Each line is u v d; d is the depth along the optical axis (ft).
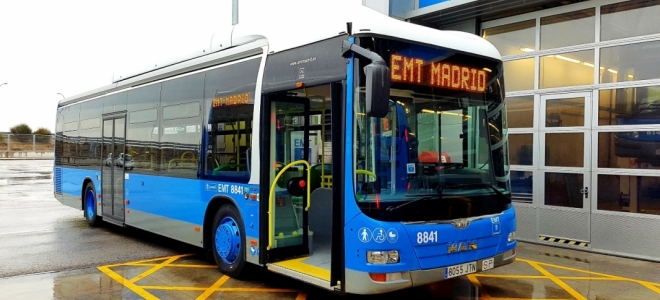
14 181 78.13
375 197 15.42
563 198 27.94
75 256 26.48
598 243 26.43
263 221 19.40
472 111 18.02
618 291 20.13
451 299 19.24
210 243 23.35
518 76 30.76
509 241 18.30
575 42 28.19
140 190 28.94
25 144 175.01
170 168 26.03
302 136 20.61
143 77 29.27
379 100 14.17
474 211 17.25
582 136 27.22
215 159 22.57
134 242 30.66
